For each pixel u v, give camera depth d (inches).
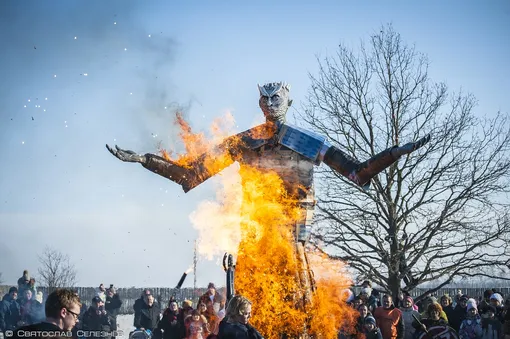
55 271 1422.2
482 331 696.4
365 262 989.2
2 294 1138.0
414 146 397.7
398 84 1046.4
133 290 1412.4
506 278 1022.4
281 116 431.8
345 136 1047.0
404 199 1015.0
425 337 559.5
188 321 560.1
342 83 1055.6
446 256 1016.9
